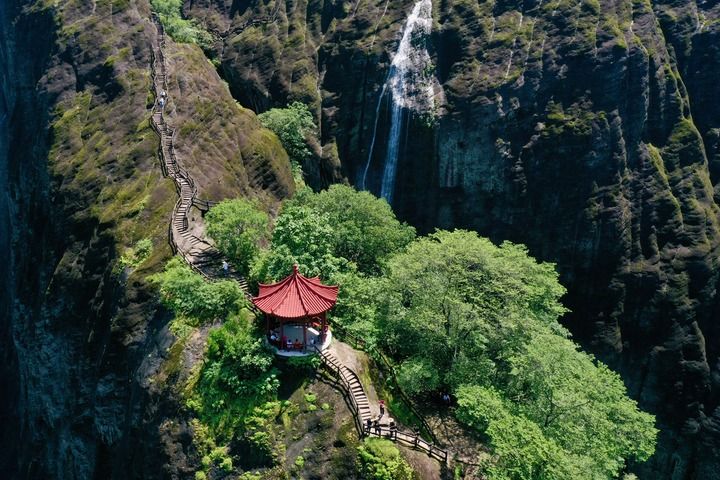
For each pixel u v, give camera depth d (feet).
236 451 93.97
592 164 187.62
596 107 190.90
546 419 96.02
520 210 195.72
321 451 91.30
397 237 148.15
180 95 183.21
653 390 178.29
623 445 101.60
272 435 93.35
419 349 112.27
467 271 113.91
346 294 116.47
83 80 195.31
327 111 238.68
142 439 104.22
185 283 113.29
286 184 195.11
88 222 157.07
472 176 204.33
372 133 228.02
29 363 159.94
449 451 105.70
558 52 201.05
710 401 172.96
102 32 204.85
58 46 208.33
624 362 182.80
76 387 138.51
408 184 216.13
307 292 99.35
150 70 191.42
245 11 286.66
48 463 146.30
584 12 204.44
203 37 273.13
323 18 260.62
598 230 185.47
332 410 94.53
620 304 183.32
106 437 123.44
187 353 106.01
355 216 148.36
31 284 176.35
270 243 133.08
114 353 124.26
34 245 180.24
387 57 231.50
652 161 188.65
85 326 142.10
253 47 266.57
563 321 188.85
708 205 185.16
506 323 105.40
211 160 172.04
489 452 102.78
